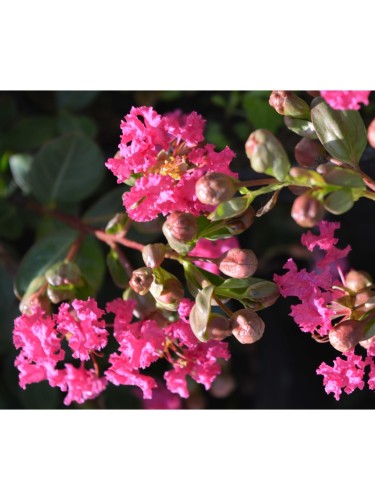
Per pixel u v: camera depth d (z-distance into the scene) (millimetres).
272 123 388
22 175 413
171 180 279
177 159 289
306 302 283
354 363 287
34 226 418
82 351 300
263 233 447
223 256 287
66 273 319
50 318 306
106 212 385
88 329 300
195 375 308
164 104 438
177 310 298
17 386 410
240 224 284
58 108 426
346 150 277
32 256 365
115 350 404
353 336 272
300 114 286
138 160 288
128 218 332
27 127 419
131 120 290
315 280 283
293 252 447
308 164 289
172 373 308
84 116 424
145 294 302
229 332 282
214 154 289
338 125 277
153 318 304
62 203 398
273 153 251
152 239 388
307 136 289
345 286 296
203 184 263
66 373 306
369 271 401
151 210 282
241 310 281
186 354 308
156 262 286
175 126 290
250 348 474
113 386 422
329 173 250
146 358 296
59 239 370
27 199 403
